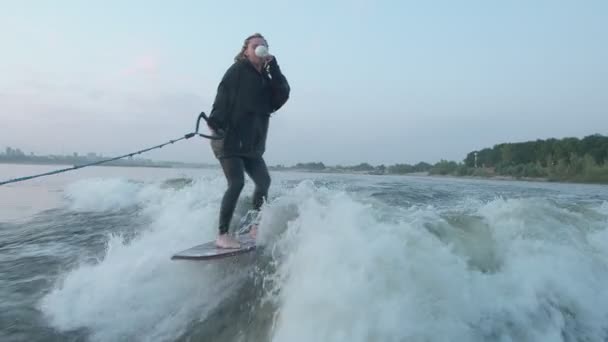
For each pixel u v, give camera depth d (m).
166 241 4.60
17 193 11.24
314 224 3.50
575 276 3.37
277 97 4.13
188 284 3.65
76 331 3.17
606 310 3.17
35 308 3.44
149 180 11.12
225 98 3.86
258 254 3.80
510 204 4.64
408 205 6.68
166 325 3.25
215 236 4.62
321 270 2.87
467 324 2.75
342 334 2.55
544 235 3.85
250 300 3.27
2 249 5.04
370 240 3.04
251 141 3.99
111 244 4.64
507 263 3.47
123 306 3.45
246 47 4.08
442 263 3.03
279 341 2.68
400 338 2.54
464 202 7.30
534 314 2.97
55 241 5.36
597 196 11.06
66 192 10.85
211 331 3.11
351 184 11.95
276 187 8.50
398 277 2.81
